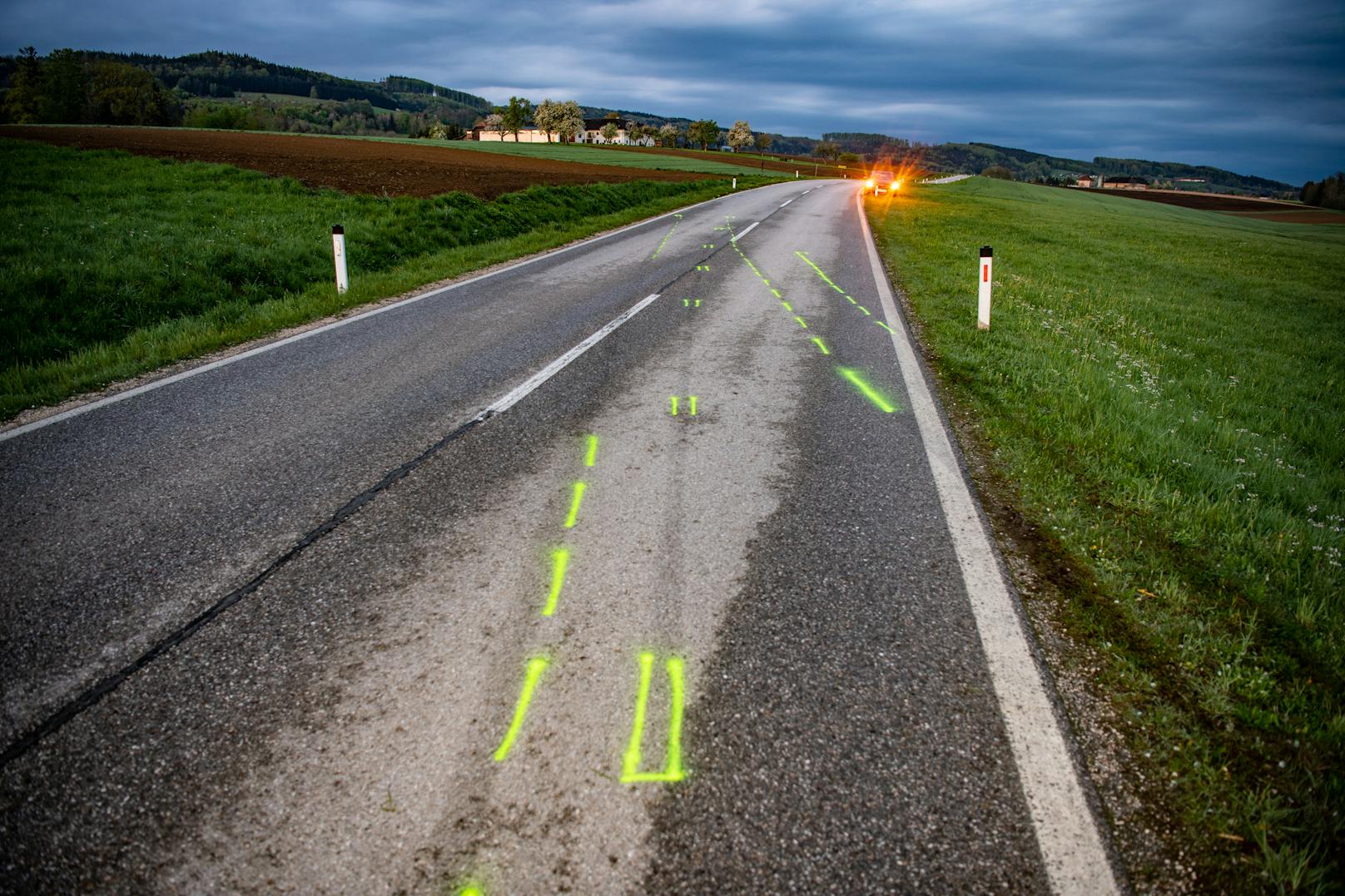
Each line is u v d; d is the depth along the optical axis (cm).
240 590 293
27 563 309
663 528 349
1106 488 418
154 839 186
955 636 274
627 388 573
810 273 1192
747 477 411
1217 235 3167
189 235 1088
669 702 236
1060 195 6022
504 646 261
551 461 427
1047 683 250
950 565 324
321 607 282
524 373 606
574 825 192
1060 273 1506
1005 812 200
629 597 292
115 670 246
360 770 207
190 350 659
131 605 282
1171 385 727
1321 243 3475
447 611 281
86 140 2473
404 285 982
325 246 1116
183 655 254
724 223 2027
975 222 2502
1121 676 255
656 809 197
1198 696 248
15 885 173
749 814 197
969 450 468
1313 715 241
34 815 192
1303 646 280
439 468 414
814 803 201
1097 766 217
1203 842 193
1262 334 1104
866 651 263
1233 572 330
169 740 217
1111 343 881
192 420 486
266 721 224
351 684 241
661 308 884
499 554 323
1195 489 429
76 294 771
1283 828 197
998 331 820
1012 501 395
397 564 314
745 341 733
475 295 942
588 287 1014
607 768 210
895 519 366
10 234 973
